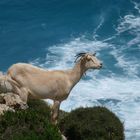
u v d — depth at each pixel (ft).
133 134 243.19
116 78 312.91
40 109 136.56
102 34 382.83
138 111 272.51
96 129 132.26
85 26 396.78
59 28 395.55
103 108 141.18
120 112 271.49
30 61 346.13
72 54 352.28
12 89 122.83
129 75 317.63
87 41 372.99
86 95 288.51
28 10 421.59
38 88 123.54
